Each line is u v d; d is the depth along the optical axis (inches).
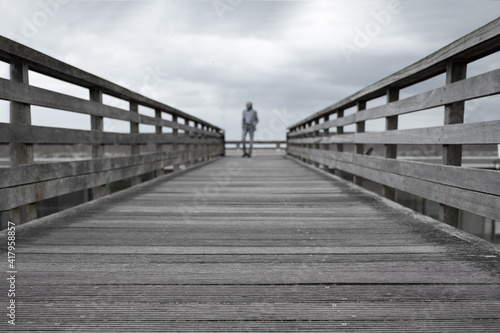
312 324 50.4
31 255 80.6
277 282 65.4
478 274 68.8
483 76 84.7
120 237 96.4
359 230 104.0
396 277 67.6
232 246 88.5
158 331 48.4
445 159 107.3
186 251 84.4
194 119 369.7
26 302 56.9
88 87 149.7
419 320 51.4
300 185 209.2
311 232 102.0
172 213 128.9
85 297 58.9
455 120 102.8
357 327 49.5
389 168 150.6
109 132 165.8
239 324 50.4
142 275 68.9
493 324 50.3
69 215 124.5
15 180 100.2
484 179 85.7
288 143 636.1
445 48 98.9
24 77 102.7
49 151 469.4
